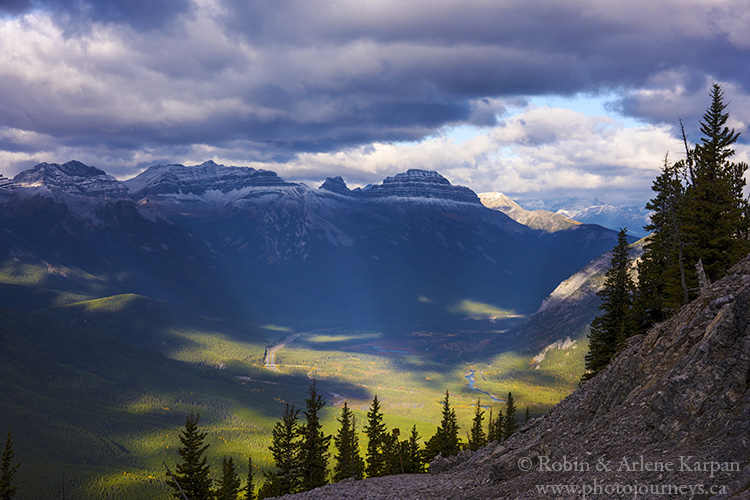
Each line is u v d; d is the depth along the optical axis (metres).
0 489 77.00
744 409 25.58
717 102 63.41
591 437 35.41
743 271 38.84
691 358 32.19
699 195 58.81
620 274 76.12
